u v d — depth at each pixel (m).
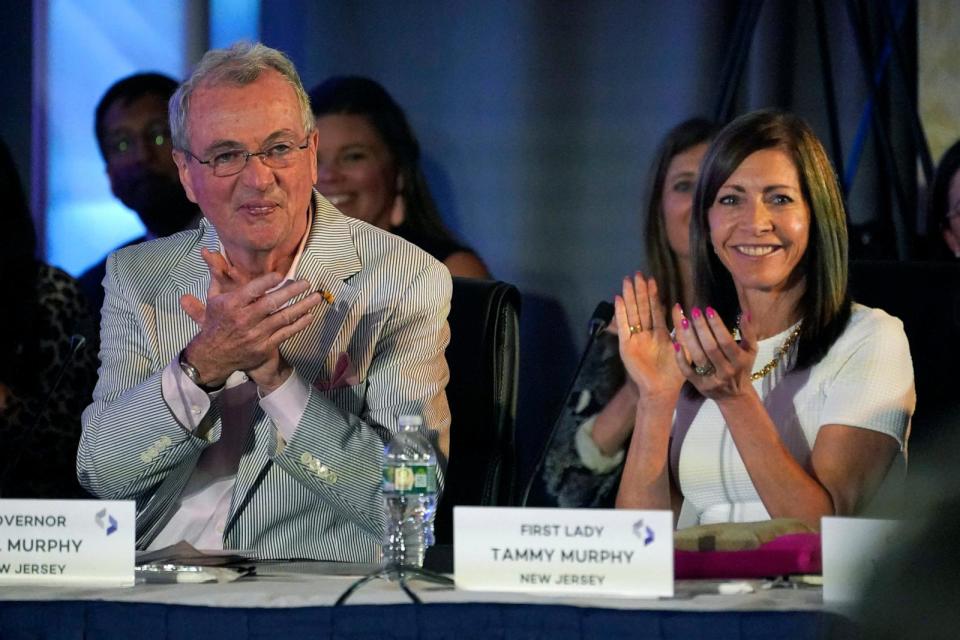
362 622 5.53
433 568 6.82
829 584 5.66
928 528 3.40
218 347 7.93
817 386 9.16
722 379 8.38
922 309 9.95
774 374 9.28
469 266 14.70
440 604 5.54
